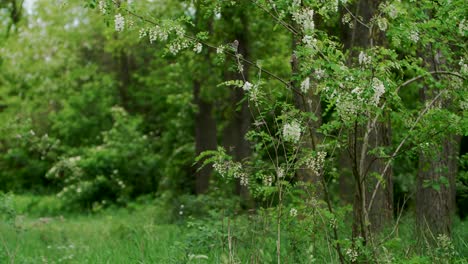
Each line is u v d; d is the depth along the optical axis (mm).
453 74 5719
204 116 17844
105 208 23297
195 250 7621
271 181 5395
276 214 5820
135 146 24922
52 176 25438
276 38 14688
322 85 4898
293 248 6430
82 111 28750
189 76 17000
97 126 28766
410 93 11773
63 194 23594
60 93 28734
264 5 5348
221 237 7555
